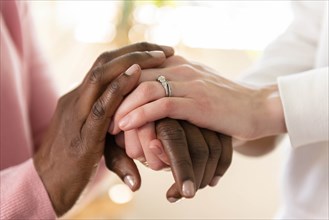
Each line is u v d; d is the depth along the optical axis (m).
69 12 1.40
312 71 0.53
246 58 1.47
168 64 0.54
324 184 0.58
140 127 0.49
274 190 1.52
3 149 0.63
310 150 0.59
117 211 1.39
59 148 0.52
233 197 1.55
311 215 0.60
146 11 1.45
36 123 0.73
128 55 0.50
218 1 1.47
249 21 1.46
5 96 0.62
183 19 1.48
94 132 0.49
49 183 0.52
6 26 0.67
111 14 1.43
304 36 0.67
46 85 0.73
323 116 0.51
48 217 0.52
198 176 0.48
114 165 0.52
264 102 0.53
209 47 1.49
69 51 1.39
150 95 0.49
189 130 0.50
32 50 0.72
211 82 0.53
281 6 1.42
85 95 0.49
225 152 0.52
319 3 0.64
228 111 0.52
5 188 0.52
